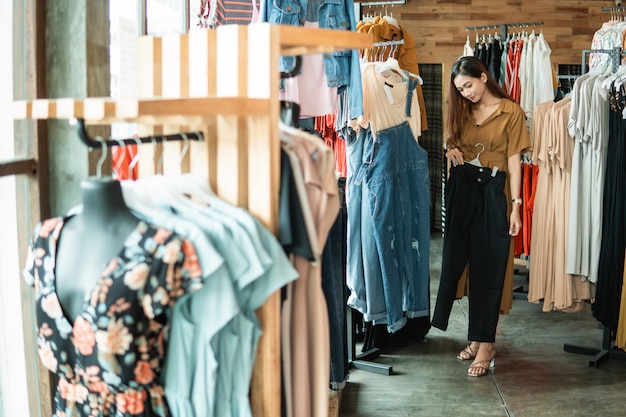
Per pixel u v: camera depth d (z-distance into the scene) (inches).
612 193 179.8
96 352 63.6
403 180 171.8
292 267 72.4
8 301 92.7
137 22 126.6
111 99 59.3
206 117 76.3
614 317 183.0
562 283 189.8
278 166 73.7
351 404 161.9
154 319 64.5
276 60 72.7
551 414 156.8
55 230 67.6
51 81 91.1
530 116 235.0
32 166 90.0
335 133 190.1
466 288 182.9
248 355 71.8
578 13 375.9
